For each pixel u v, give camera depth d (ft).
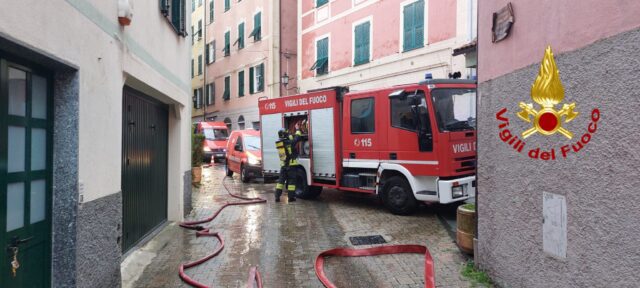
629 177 8.79
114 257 15.29
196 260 19.79
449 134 27.20
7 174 10.23
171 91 24.71
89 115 13.12
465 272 17.26
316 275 17.97
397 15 58.65
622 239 9.00
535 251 12.53
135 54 17.81
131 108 20.66
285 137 36.70
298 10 80.84
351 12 67.26
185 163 29.78
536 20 12.39
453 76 31.42
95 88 13.57
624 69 8.91
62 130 12.19
